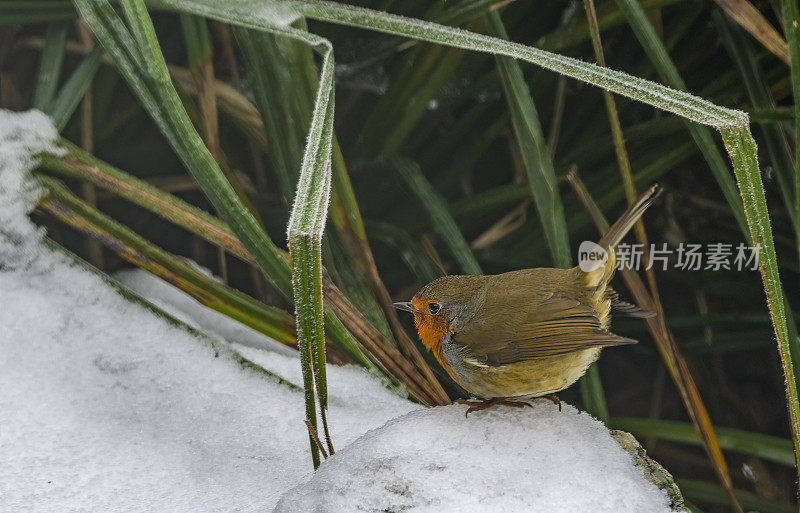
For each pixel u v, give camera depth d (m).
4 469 2.11
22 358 2.16
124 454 2.12
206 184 2.14
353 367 2.19
